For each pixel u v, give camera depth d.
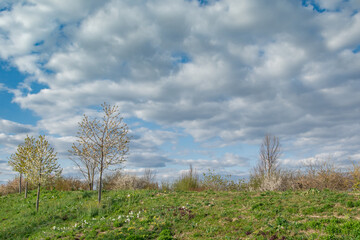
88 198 22.52
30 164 21.80
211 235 11.52
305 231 10.16
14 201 26.67
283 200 14.27
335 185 18.59
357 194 13.80
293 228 10.47
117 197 20.67
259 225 11.43
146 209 16.62
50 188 29.97
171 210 15.43
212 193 19.30
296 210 12.37
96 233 13.43
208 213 14.16
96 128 20.81
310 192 15.34
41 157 22.09
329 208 12.05
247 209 13.83
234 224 12.16
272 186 20.52
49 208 20.98
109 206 18.64
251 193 17.80
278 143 24.64
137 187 27.70
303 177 20.28
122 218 15.62
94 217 17.16
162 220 14.05
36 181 21.50
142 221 14.26
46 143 22.41
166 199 18.48
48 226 16.92
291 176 21.45
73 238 13.24
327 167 19.42
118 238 12.20
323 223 10.36
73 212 19.00
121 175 28.81
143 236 12.09
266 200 14.84
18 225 18.33
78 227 15.07
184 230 12.58
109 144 20.69
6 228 17.98
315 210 11.98
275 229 10.67
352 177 18.53
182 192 20.94
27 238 15.52
